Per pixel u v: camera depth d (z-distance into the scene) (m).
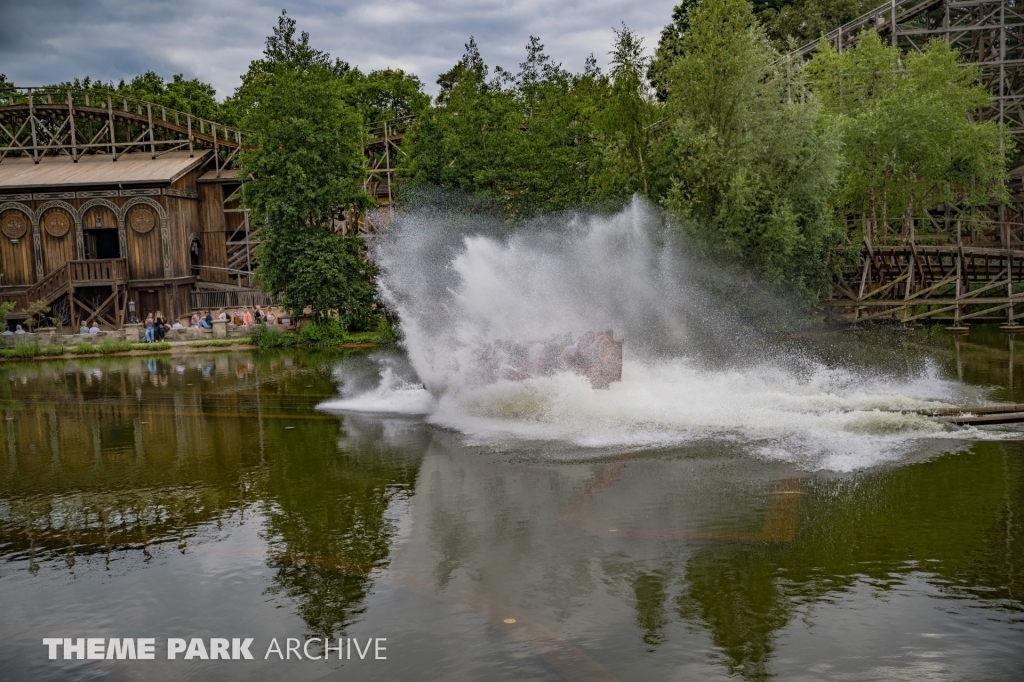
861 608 7.21
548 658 6.57
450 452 13.40
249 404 19.89
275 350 35.88
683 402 15.70
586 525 9.52
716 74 31.75
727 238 30.59
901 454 12.18
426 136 38.00
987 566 7.98
